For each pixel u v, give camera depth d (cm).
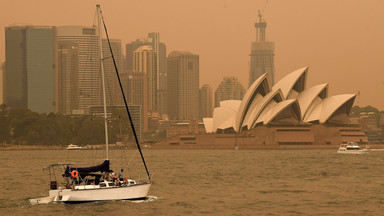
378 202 16362
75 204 15088
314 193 18625
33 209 14712
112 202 15325
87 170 15375
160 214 14275
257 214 14400
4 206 15662
